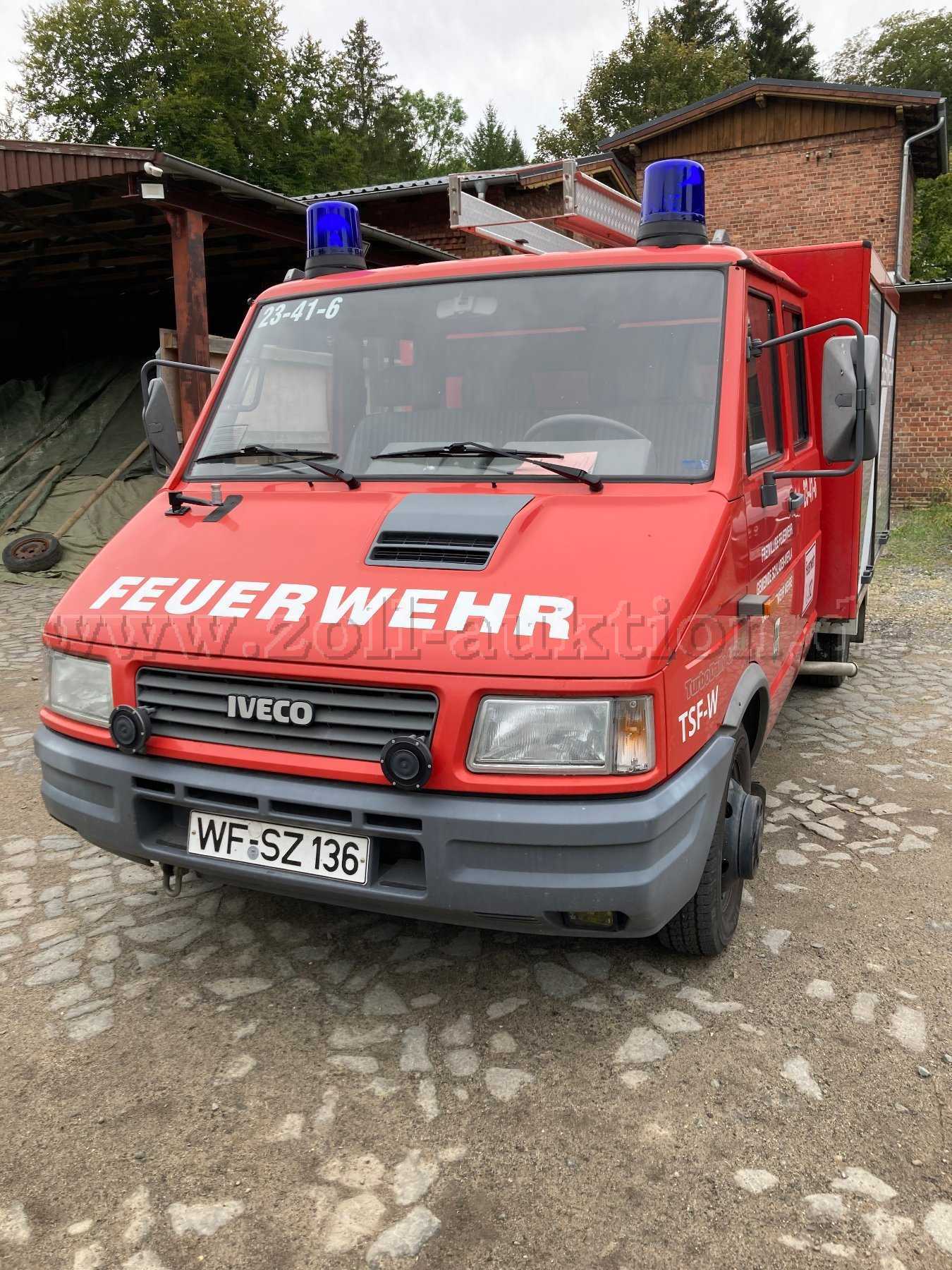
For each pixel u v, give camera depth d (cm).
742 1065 277
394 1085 271
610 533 283
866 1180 235
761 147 1967
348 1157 244
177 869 313
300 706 263
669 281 339
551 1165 241
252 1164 242
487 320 350
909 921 360
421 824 253
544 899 249
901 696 668
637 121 4116
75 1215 227
